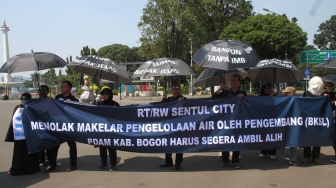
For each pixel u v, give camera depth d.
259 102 6.12
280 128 6.18
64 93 6.56
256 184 5.25
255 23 28.89
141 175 5.86
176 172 6.02
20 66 6.09
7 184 5.38
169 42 35.94
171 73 6.21
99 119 6.00
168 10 34.53
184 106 6.02
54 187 5.21
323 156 7.20
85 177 5.76
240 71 7.84
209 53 5.81
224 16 35.28
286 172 5.93
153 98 33.38
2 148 8.54
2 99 43.44
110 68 6.21
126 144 6.01
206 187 5.13
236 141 6.06
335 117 6.53
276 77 8.10
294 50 27.95
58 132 6.01
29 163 5.93
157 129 6.00
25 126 5.86
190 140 6.02
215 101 6.03
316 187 5.09
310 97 6.28
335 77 9.46
